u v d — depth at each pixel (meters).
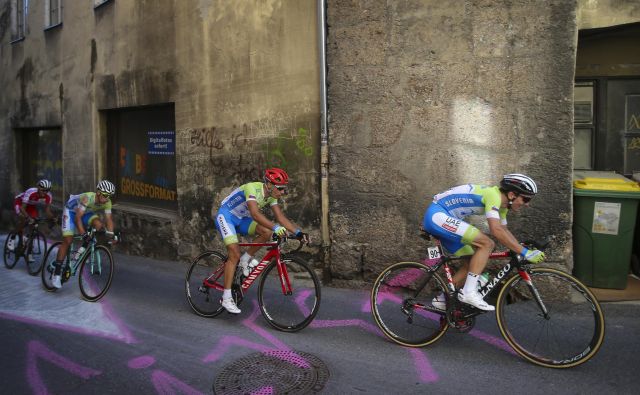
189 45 7.00
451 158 5.00
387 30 5.14
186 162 7.16
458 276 3.89
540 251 3.48
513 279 3.67
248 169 6.35
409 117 5.12
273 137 6.05
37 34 10.76
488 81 4.82
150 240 7.81
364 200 5.36
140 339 4.21
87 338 4.27
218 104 6.66
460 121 4.94
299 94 5.78
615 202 4.76
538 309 3.60
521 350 3.59
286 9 5.83
